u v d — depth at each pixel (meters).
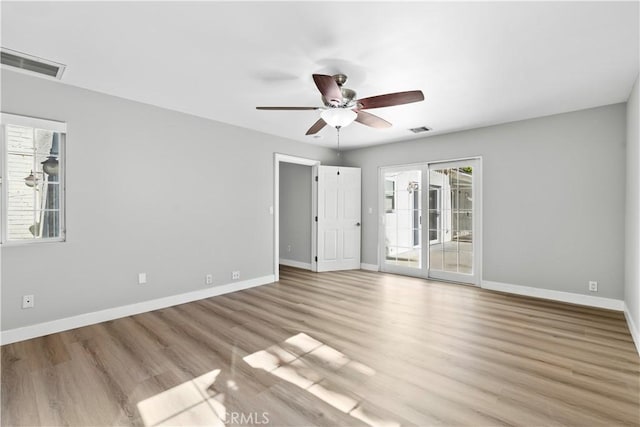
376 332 2.89
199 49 2.34
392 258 5.62
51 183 2.92
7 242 2.66
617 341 2.68
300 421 1.68
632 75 2.75
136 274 3.42
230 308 3.61
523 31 2.08
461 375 2.14
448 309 3.54
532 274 4.06
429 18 1.94
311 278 5.17
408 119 4.08
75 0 1.77
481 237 4.51
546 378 2.10
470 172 4.64
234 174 4.38
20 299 2.69
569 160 3.77
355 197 5.93
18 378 2.10
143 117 3.46
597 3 1.79
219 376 2.13
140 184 3.44
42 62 2.53
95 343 2.64
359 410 1.77
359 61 2.51
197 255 3.96
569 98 3.33
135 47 2.31
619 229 3.47
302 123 4.29
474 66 2.59
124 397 1.90
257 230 4.69
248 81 2.91
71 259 2.97
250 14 1.91
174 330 2.94
